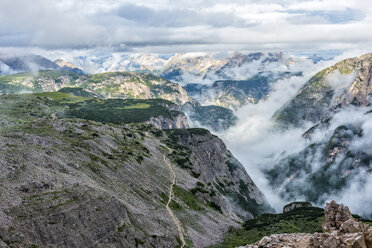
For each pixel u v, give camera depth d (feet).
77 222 532.73
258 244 201.26
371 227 180.45
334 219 220.23
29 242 443.73
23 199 505.66
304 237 199.93
